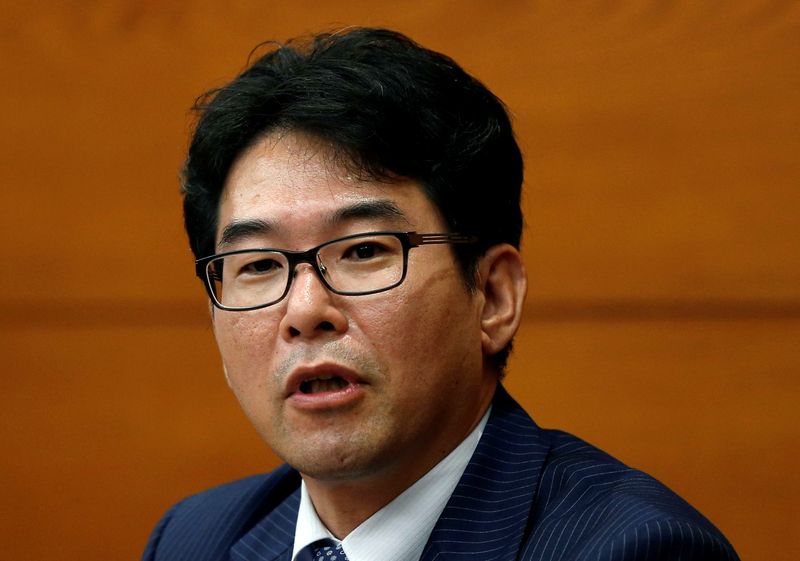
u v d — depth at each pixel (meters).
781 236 6.88
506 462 4.04
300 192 3.70
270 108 3.80
